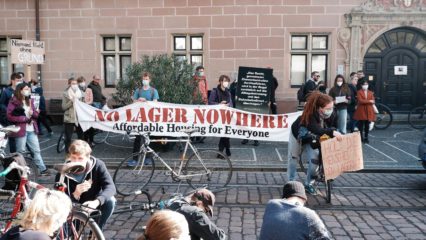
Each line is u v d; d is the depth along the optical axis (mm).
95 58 14906
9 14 15047
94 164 4117
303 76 14688
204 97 10672
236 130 9031
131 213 5816
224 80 9586
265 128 8992
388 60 14672
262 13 14273
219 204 6223
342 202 6305
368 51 14648
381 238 4910
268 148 10617
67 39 14938
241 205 6188
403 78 14750
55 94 15172
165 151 9898
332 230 5160
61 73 15070
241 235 5008
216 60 14531
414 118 14172
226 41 14445
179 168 7219
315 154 6453
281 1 14203
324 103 6246
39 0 14859
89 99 11000
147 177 7699
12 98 7445
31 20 14992
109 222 5449
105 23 14766
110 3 14664
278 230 2846
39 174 7812
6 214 4312
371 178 7809
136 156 7281
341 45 14312
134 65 10617
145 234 2369
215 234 3305
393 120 14469
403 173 8211
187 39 14648
